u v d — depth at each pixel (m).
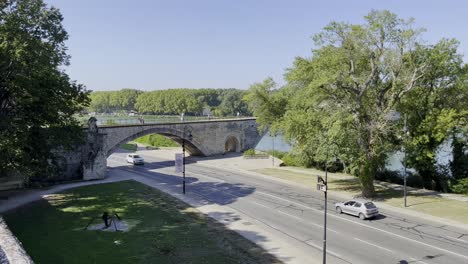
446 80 42.12
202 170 58.59
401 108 41.12
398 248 24.50
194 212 33.69
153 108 155.38
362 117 38.12
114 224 29.19
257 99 64.44
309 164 60.59
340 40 38.03
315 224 29.98
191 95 172.12
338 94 38.38
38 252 23.19
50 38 37.44
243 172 56.84
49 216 31.77
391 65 37.19
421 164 42.88
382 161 39.72
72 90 38.34
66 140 37.88
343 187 44.66
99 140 50.25
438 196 39.47
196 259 22.56
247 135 84.31
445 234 27.22
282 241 26.03
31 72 32.53
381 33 36.84
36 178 46.28
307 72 41.31
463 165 42.09
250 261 22.42
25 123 34.53
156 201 37.66
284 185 46.59
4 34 31.34
